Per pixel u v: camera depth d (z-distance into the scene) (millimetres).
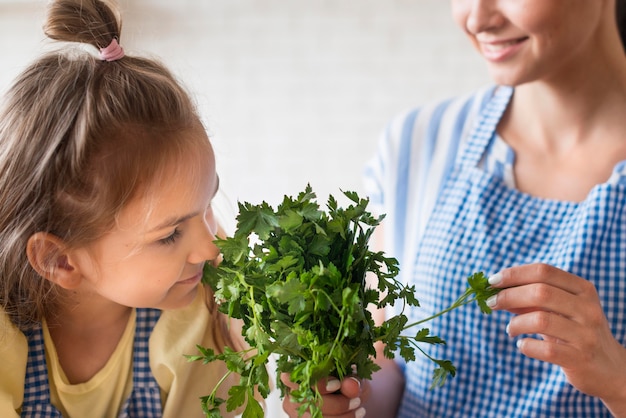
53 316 1129
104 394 1159
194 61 2961
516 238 1258
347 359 870
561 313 996
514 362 1236
